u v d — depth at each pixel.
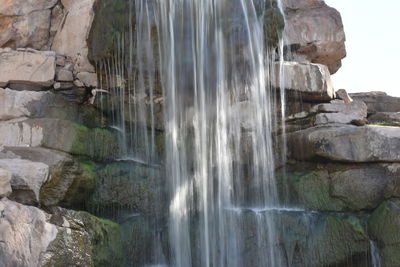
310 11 10.85
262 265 8.50
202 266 8.55
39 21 9.88
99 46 8.98
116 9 8.91
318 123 9.52
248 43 9.13
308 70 9.55
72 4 9.80
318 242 8.51
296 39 10.64
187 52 9.04
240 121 9.20
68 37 9.62
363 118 9.47
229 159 9.11
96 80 9.31
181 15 9.07
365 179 8.84
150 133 9.14
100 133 8.73
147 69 8.97
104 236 7.65
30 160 7.78
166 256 8.51
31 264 6.59
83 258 7.02
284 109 9.55
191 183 8.89
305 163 9.33
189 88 9.03
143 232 8.37
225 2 9.12
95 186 8.27
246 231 8.59
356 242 8.52
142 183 8.61
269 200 9.27
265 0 9.35
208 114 9.05
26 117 8.63
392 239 8.33
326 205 8.95
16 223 6.66
